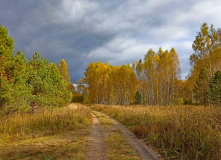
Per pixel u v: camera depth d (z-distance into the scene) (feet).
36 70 56.80
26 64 55.21
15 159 19.35
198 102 104.88
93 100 159.02
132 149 23.73
